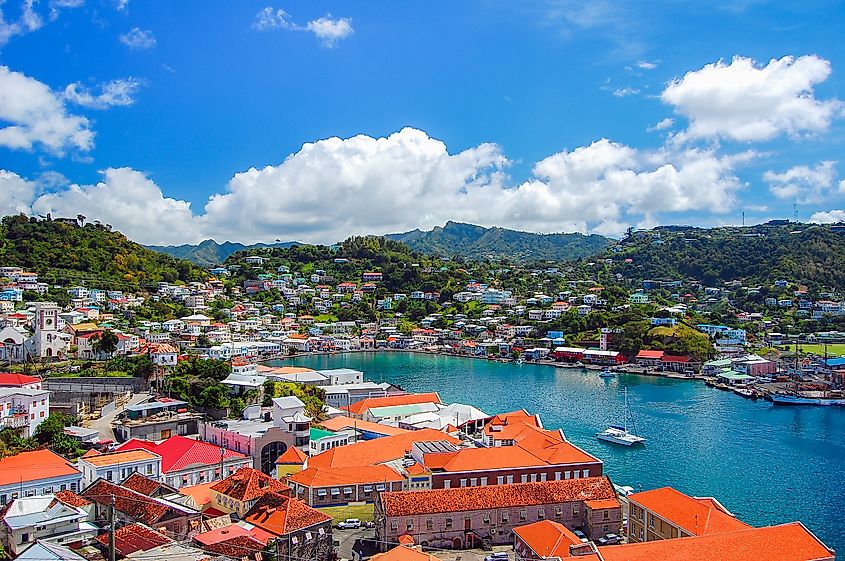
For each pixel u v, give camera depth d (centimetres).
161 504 9125
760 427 19662
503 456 12050
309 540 9012
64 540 8069
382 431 15338
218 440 13712
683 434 18662
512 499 10244
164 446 12500
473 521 10019
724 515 8881
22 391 14038
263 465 12938
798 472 15025
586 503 10356
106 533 8475
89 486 9869
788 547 7531
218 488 10444
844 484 14188
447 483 11438
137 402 16675
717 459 16075
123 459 11131
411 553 8244
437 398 19750
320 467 11981
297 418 13862
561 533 8700
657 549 7488
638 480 14388
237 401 16900
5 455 11412
